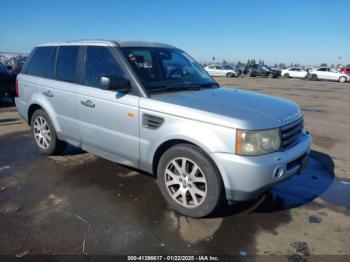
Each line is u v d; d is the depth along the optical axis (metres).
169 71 4.11
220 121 2.96
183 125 3.17
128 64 3.75
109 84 3.47
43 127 5.11
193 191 3.29
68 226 3.18
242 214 3.46
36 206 3.58
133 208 3.56
